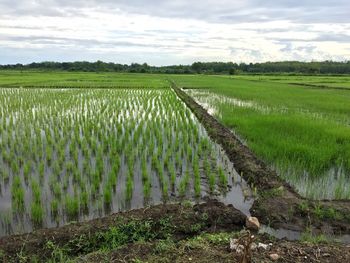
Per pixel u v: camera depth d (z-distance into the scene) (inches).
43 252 256.4
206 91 1563.7
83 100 1103.6
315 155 467.8
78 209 335.6
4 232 299.6
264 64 6023.6
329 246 253.3
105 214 335.3
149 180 399.2
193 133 656.4
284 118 745.0
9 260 246.2
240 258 213.3
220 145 581.6
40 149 530.9
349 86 1876.2
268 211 326.0
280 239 275.4
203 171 452.8
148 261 226.7
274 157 484.7
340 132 605.0
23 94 1304.1
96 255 238.2
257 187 396.2
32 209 317.7
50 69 5349.4
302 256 234.4
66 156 504.1
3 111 866.8
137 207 350.0
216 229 296.4
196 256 231.1
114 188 394.3
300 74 4306.1
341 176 429.1
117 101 1114.1
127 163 474.9
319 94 1392.7
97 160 457.4
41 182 408.2
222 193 388.2
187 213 307.1
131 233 281.1
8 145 553.0
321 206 331.3
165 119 748.6
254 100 1168.8
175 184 410.0
